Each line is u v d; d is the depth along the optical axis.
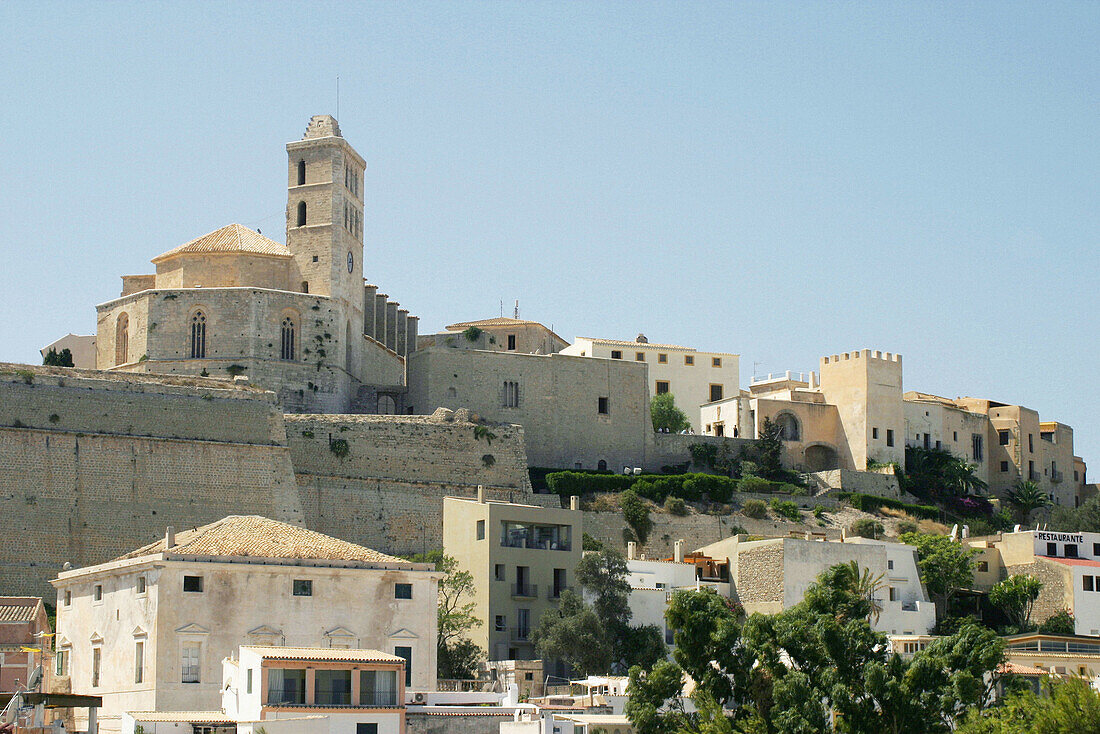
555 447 191.50
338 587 104.31
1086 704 80.31
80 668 109.00
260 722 82.31
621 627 135.00
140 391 154.00
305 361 183.12
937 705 85.25
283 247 193.38
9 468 144.75
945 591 153.38
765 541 148.38
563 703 99.44
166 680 98.38
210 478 154.00
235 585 101.56
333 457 165.75
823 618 88.75
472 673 123.19
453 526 140.62
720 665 90.56
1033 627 148.75
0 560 141.75
